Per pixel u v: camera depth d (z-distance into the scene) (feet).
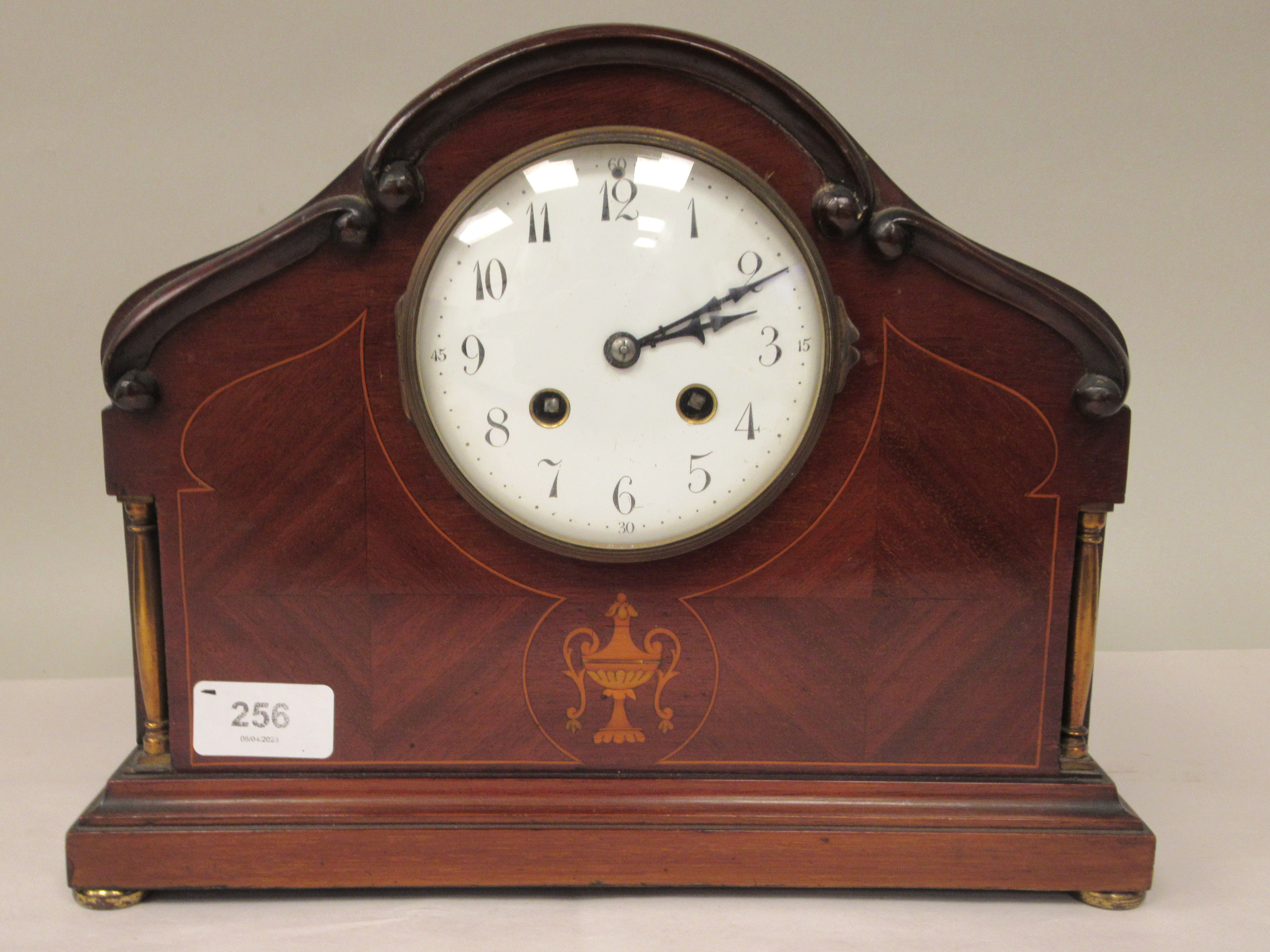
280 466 1.39
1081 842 1.43
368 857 1.42
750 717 1.44
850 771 1.46
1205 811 1.64
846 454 1.40
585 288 1.35
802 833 1.43
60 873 1.49
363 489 1.40
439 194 1.35
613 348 1.36
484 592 1.42
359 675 1.43
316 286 1.36
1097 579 1.43
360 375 1.38
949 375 1.39
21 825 1.58
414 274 1.34
